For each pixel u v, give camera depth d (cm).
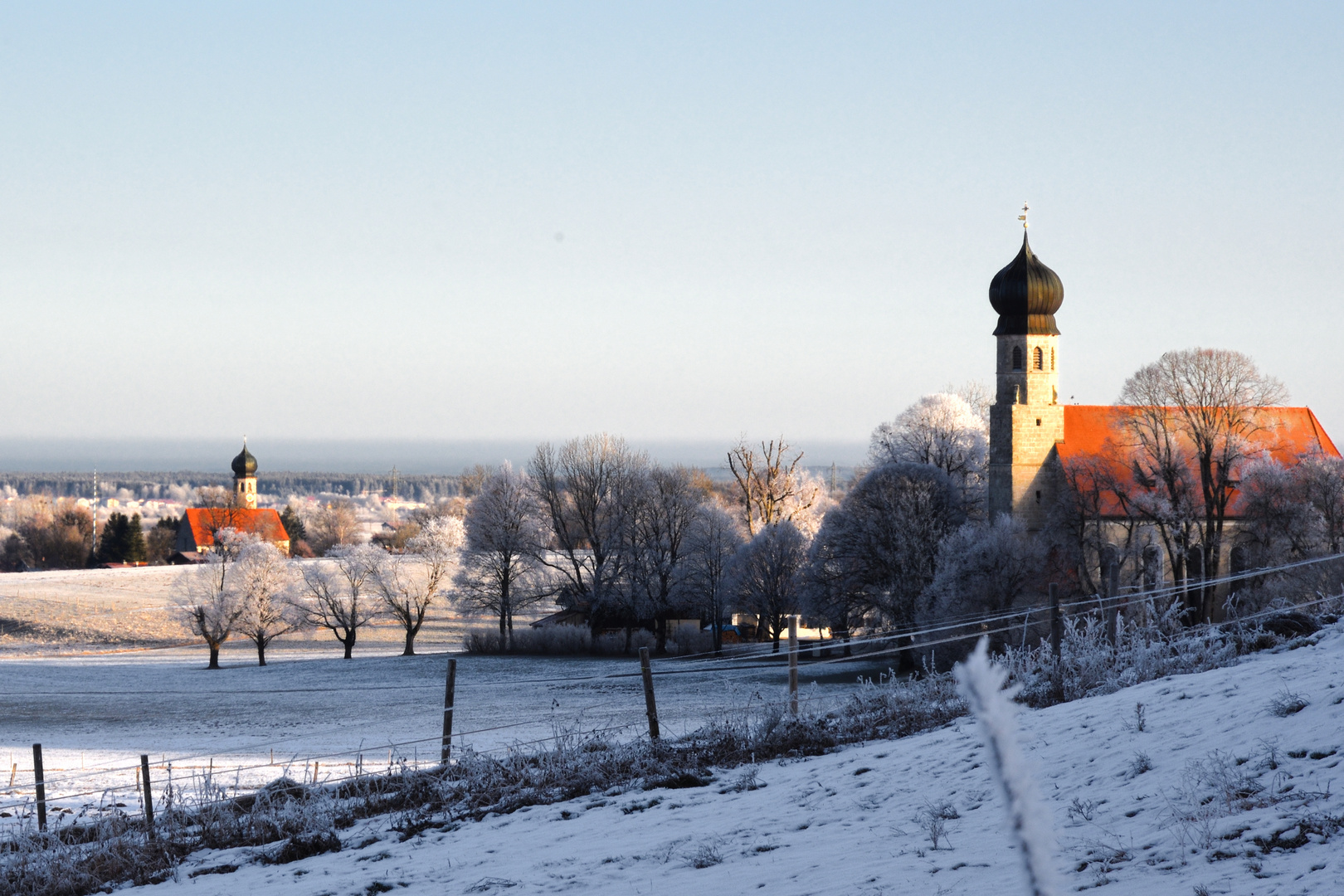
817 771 1975
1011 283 9175
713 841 1524
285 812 2281
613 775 2264
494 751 2805
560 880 1414
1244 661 2420
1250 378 7575
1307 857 1000
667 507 9688
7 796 3438
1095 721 1772
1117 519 7800
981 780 1594
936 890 1112
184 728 6250
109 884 1903
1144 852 1111
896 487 7500
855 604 7662
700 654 8819
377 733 5675
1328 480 6731
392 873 1627
